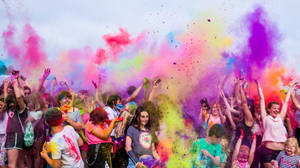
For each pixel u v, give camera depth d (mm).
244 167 5113
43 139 5270
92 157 4234
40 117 5254
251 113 5766
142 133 4543
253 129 5594
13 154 4836
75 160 3672
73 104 5395
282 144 5348
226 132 5434
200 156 4871
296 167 4691
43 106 5359
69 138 3682
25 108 5016
